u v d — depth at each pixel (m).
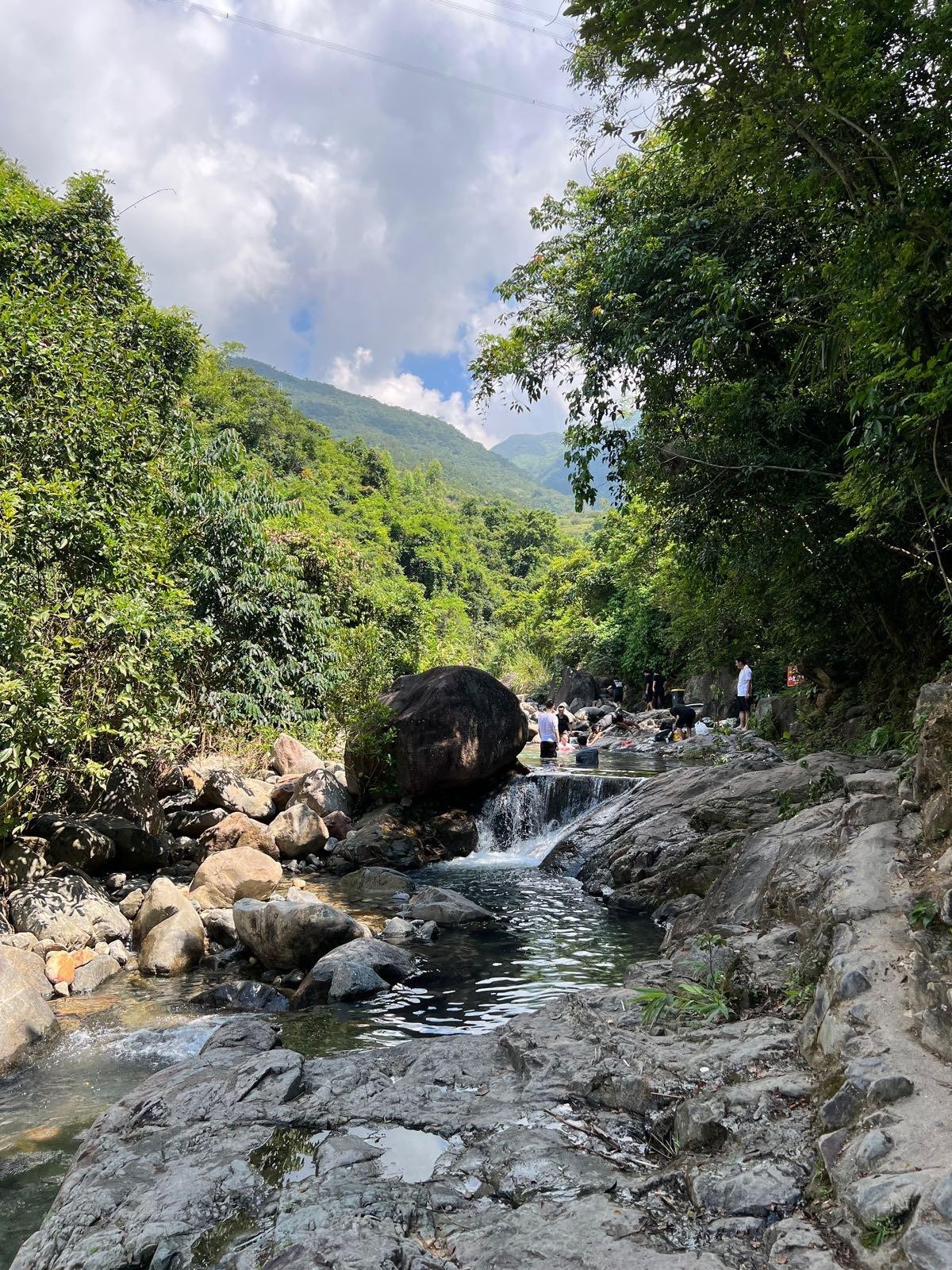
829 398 8.45
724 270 8.89
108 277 13.61
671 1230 2.81
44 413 7.98
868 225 5.30
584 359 11.23
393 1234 2.82
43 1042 5.57
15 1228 3.59
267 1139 3.63
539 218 11.70
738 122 5.57
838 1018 3.59
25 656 6.72
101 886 8.50
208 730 12.96
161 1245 2.91
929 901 4.12
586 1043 4.29
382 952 6.92
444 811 12.71
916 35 4.99
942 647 10.35
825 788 7.78
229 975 7.07
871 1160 2.75
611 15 4.58
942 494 6.37
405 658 19.61
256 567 13.04
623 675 35.91
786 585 12.09
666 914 8.41
